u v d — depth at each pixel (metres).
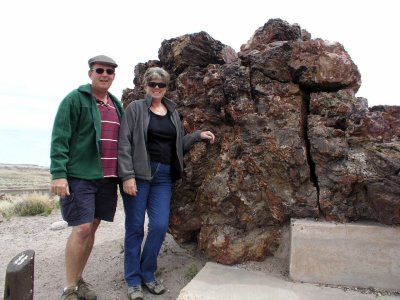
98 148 2.96
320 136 3.19
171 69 4.14
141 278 3.31
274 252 3.33
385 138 3.13
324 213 3.15
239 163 3.33
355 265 2.92
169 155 3.27
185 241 3.90
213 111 3.62
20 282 2.38
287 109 3.29
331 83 3.32
